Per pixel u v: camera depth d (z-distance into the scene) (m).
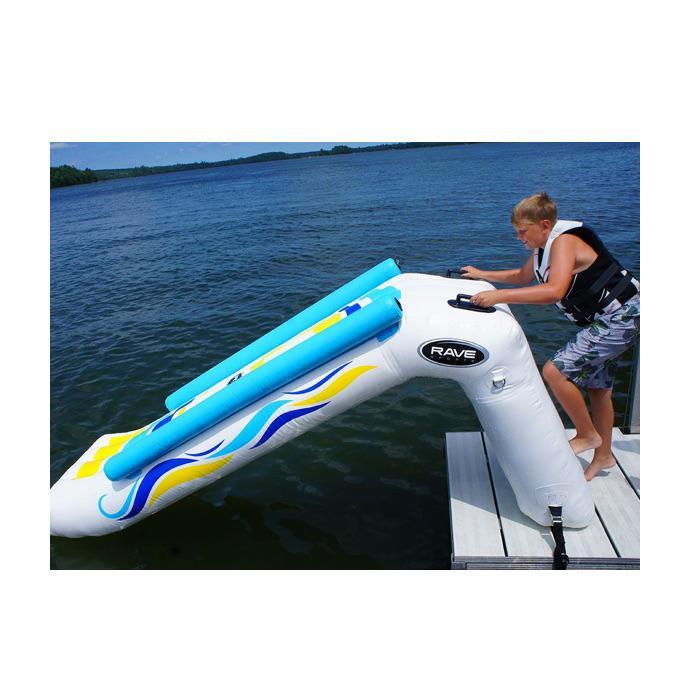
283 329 3.97
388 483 4.61
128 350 7.38
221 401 3.53
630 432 4.25
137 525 4.36
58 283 10.99
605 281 3.21
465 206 15.48
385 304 3.11
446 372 3.19
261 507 4.45
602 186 16.09
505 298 3.12
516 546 3.30
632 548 3.21
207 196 24.42
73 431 5.59
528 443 3.19
